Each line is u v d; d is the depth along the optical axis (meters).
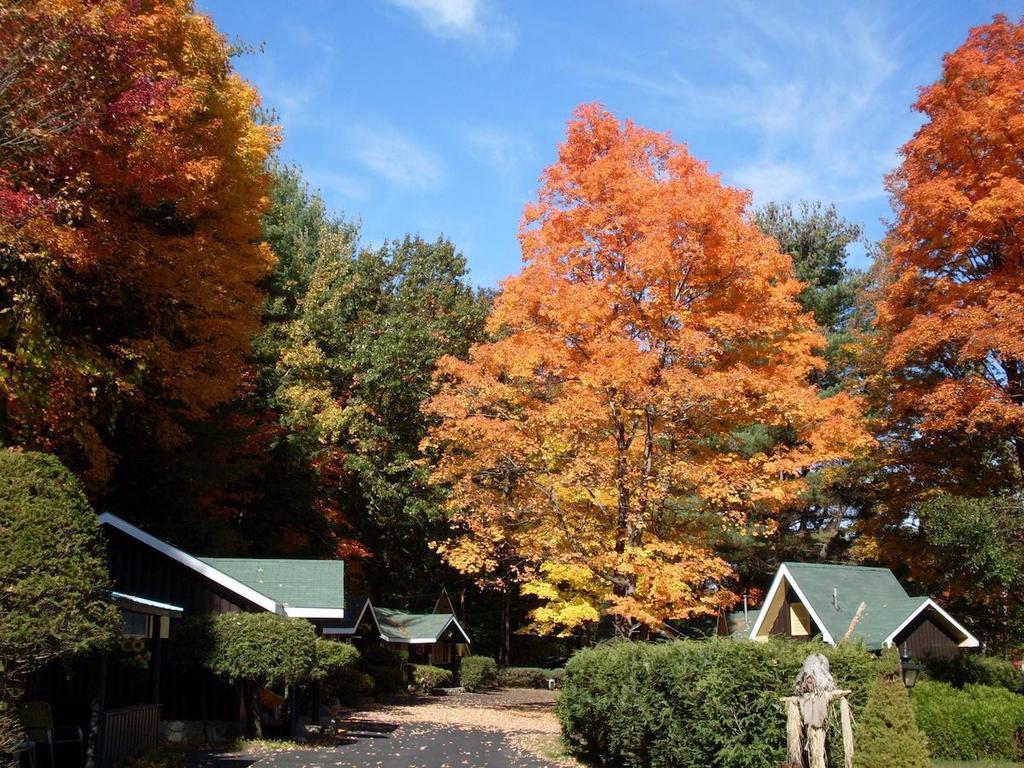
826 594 23.36
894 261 28.30
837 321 38.62
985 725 17.45
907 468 29.27
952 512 22.50
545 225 20.45
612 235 19.69
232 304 21.92
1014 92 24.39
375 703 33.31
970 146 25.56
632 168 20.06
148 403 20.97
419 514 38.16
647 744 14.77
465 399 21.03
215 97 20.25
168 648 18.62
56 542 10.18
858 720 12.22
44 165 15.39
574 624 27.47
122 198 17.94
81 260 15.23
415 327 40.31
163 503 24.12
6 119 14.40
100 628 10.18
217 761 16.67
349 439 36.69
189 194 18.59
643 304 19.19
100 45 15.39
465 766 16.66
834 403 19.23
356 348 38.16
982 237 25.20
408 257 47.16
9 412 15.10
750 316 19.33
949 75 26.75
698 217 18.39
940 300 26.39
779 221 39.69
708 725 13.20
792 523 39.38
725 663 13.37
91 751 13.11
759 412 19.44
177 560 19.56
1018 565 21.20
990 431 25.88
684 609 19.06
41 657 9.74
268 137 23.19
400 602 48.50
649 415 19.05
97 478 17.73
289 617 19.44
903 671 17.86
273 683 18.66
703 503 20.72
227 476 25.27
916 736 9.66
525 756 18.33
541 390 21.33
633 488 19.17
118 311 18.88
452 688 44.12
